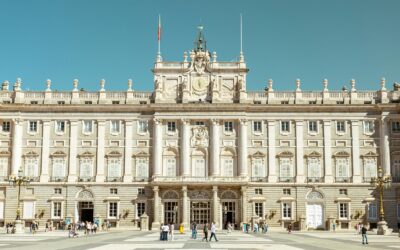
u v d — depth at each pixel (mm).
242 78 102062
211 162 99625
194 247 48906
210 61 103375
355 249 46844
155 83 102312
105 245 51781
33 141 101250
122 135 101438
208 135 100875
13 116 101188
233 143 100562
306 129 100938
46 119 101688
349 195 98750
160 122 100750
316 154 99938
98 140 101125
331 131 100688
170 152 100688
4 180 99188
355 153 99875
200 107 100375
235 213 98062
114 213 99062
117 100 102438
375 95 102062
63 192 99688
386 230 79500
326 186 98938
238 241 59844
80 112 101875
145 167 100625
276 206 98688
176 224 97250
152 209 98438
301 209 98625
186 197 96938
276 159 100250
